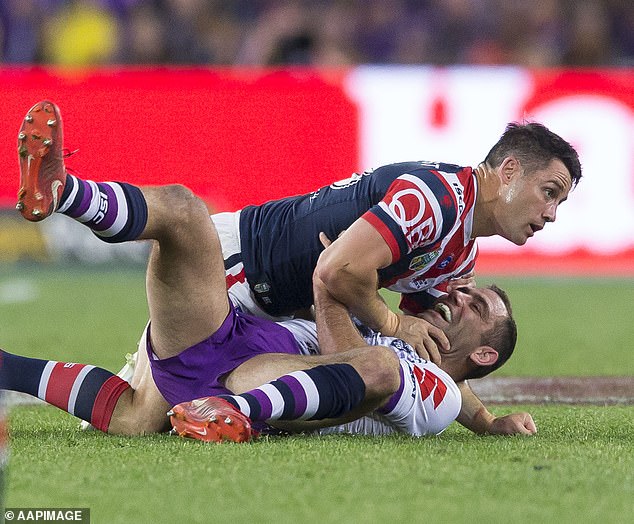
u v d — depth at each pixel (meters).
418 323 14.88
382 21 49.69
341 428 14.34
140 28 48.12
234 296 15.56
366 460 12.11
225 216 15.89
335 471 11.53
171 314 13.74
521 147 14.80
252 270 15.49
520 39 48.97
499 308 15.46
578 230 42.72
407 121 42.59
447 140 42.56
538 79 42.28
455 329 15.25
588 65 46.25
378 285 14.86
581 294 38.53
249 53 47.62
